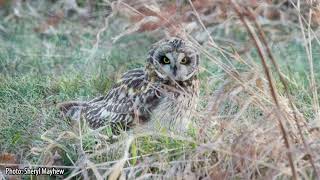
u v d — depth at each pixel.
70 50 16.34
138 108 11.94
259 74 10.16
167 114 11.89
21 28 17.56
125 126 12.00
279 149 9.43
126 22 16.77
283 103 10.03
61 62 15.63
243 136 9.66
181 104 11.91
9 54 15.95
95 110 12.35
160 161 10.15
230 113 10.72
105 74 14.56
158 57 12.03
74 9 18.16
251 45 12.66
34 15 18.03
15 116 12.35
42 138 10.83
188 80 12.03
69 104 12.71
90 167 10.02
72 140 11.23
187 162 10.01
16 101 12.95
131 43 16.25
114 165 10.06
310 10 10.92
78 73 14.63
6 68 15.25
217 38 15.00
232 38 16.06
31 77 14.42
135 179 10.06
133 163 10.35
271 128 9.68
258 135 9.70
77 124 11.76
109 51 15.91
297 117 10.09
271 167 9.23
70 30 17.47
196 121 11.48
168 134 10.79
